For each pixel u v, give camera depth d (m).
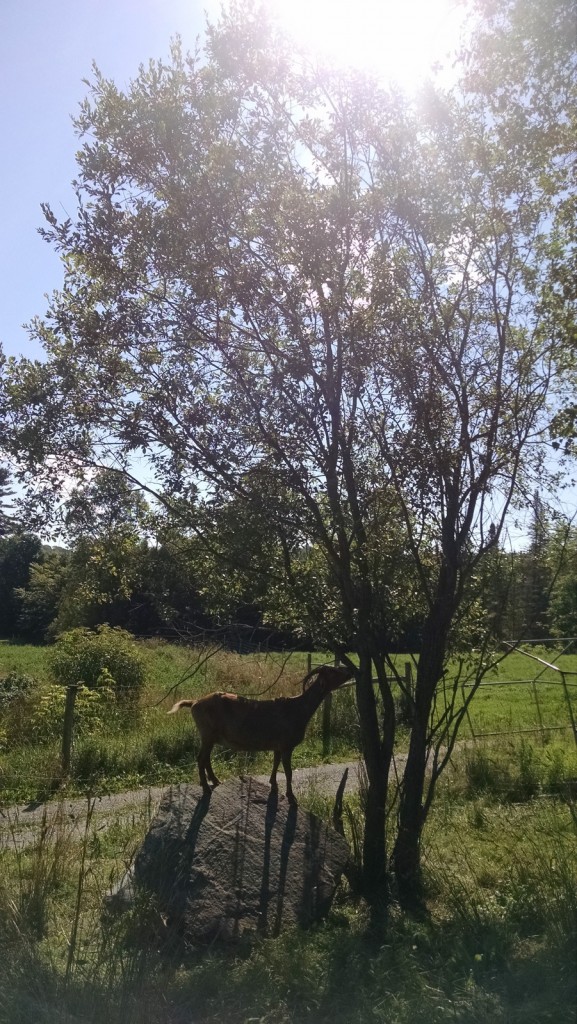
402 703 8.74
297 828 6.39
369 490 6.36
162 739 12.16
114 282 6.54
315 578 6.59
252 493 6.22
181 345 6.48
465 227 6.49
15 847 7.18
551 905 5.37
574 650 15.53
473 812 8.73
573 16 6.05
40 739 12.45
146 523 6.75
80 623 17.80
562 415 6.24
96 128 6.56
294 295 6.27
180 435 6.33
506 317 6.54
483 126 6.66
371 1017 4.27
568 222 6.41
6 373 6.52
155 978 4.62
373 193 6.32
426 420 6.18
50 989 4.34
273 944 5.28
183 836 5.97
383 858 6.70
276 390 6.29
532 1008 4.18
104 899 5.72
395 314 6.24
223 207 6.34
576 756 10.92
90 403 6.45
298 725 6.77
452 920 5.64
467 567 6.59
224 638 6.83
